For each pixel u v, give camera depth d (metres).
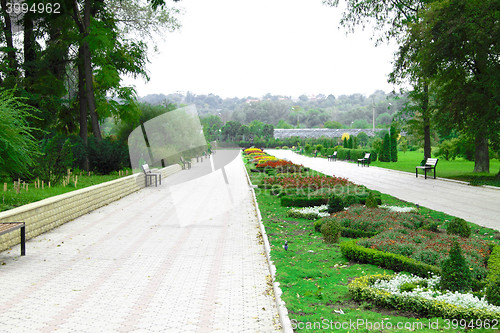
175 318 4.38
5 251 7.46
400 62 23.64
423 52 19.33
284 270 5.80
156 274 6.02
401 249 6.25
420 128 26.55
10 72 20.98
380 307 4.50
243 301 4.89
